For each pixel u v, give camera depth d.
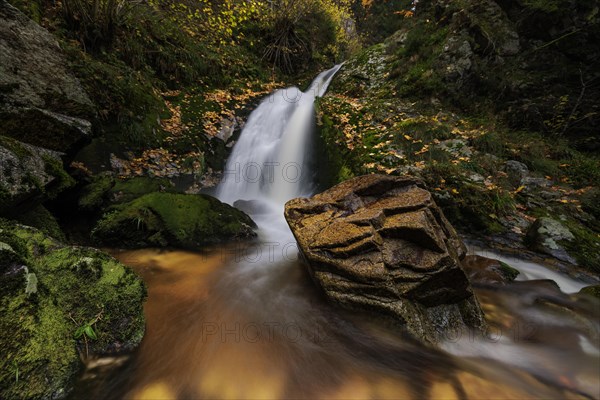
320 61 13.26
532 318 2.89
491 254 4.07
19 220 2.64
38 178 2.66
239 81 9.55
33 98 3.38
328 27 13.67
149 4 7.81
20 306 1.63
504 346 2.52
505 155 5.79
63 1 5.83
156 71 7.59
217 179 6.62
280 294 3.16
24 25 3.79
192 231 3.88
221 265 3.62
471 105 7.45
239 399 1.92
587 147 6.44
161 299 2.78
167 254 3.64
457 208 4.62
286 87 10.73
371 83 9.47
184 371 2.05
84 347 1.85
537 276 3.62
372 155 5.80
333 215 3.25
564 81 6.71
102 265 2.21
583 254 3.76
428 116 6.91
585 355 2.46
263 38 11.83
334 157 6.38
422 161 5.38
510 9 7.68
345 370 2.23
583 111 6.48
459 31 8.19
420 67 8.36
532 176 5.32
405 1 16.50
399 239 2.73
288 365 2.22
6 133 2.99
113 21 6.38
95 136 4.23
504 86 7.21
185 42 8.57
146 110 6.29
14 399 1.40
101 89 5.55
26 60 3.57
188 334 2.40
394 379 2.17
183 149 6.40
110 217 3.70
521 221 4.45
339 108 7.81
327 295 2.71
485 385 2.14
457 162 5.37
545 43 7.04
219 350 2.28
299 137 7.49
